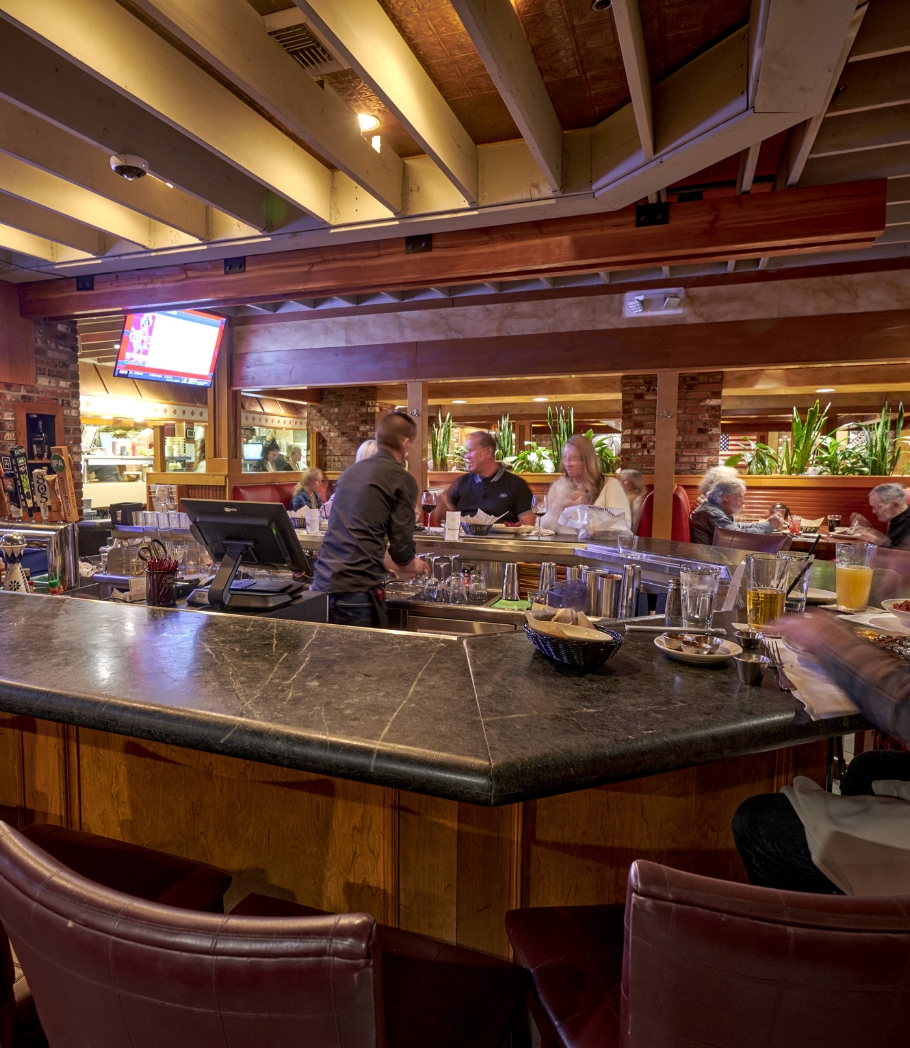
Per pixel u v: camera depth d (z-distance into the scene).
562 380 8.15
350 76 2.98
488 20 2.30
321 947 0.51
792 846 0.97
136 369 6.27
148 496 7.63
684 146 2.86
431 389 8.63
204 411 10.02
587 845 1.14
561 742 0.88
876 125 3.27
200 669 1.17
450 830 1.10
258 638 1.40
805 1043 0.55
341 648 1.33
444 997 0.86
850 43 2.49
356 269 4.37
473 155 3.52
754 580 1.55
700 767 1.19
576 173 3.42
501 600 2.87
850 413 8.59
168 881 1.06
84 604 1.73
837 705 1.01
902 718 0.83
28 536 2.28
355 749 0.86
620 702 1.03
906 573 2.28
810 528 5.84
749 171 3.48
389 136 3.51
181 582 2.38
